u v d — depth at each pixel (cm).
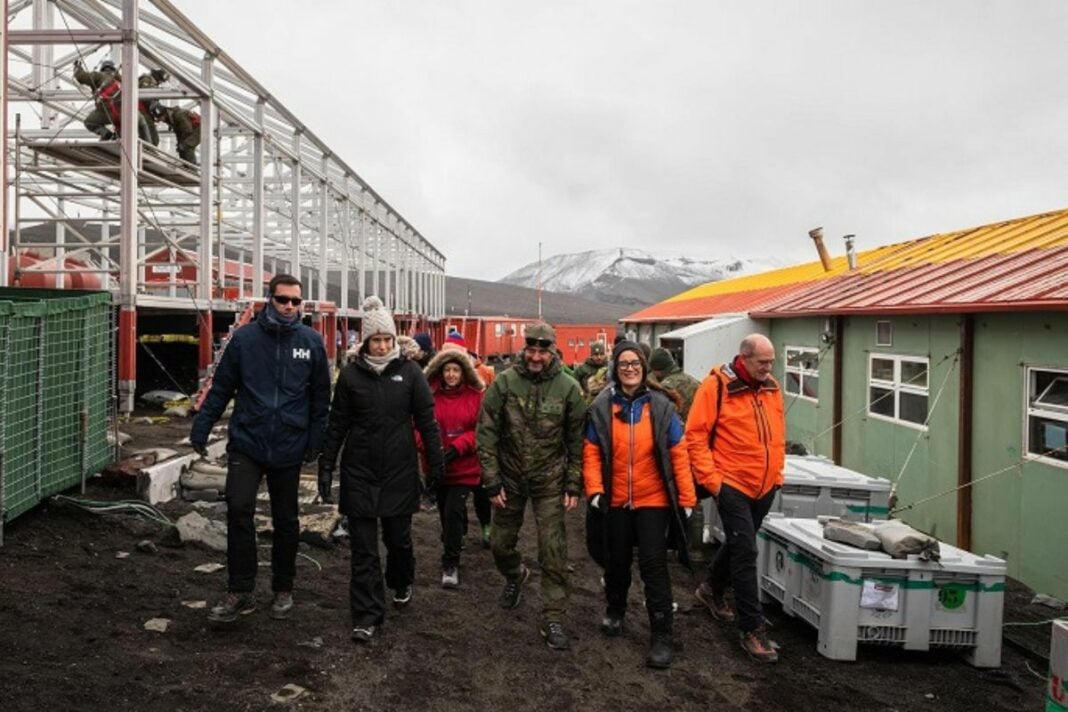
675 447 482
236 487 459
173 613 477
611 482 487
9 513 559
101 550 575
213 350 1266
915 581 508
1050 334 706
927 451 912
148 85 1208
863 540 519
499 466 520
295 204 1802
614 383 498
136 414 1112
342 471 483
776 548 594
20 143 1154
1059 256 897
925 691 469
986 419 802
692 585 658
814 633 560
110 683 379
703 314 1933
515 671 458
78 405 670
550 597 503
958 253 1237
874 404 1059
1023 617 626
